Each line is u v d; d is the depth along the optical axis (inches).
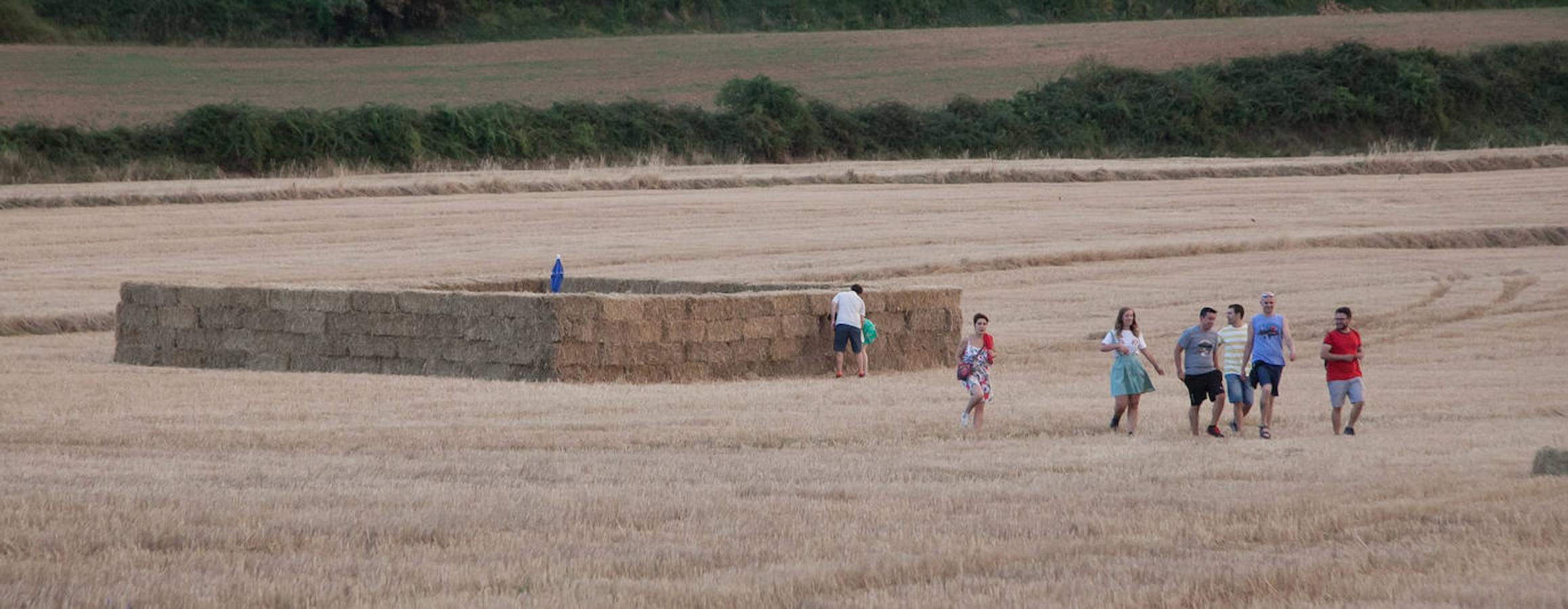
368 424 2288.4
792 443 2140.7
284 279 4795.8
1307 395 2972.4
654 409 2508.6
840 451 2047.2
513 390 2797.7
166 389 2743.6
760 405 2586.1
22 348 3661.4
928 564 1296.8
